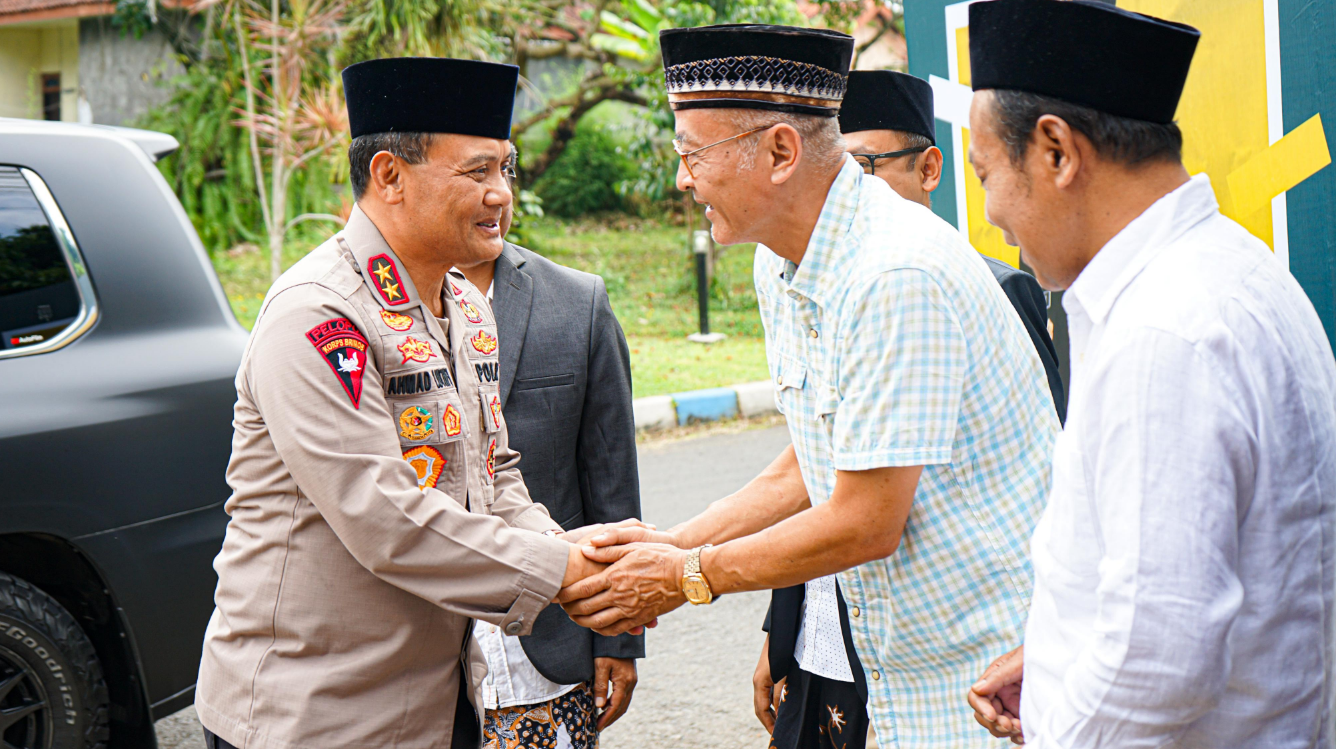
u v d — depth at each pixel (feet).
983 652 5.65
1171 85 4.05
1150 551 3.70
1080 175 4.17
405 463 5.49
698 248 30.40
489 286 7.72
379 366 5.60
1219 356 3.74
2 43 38.42
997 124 4.31
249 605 5.60
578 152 47.60
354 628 5.54
